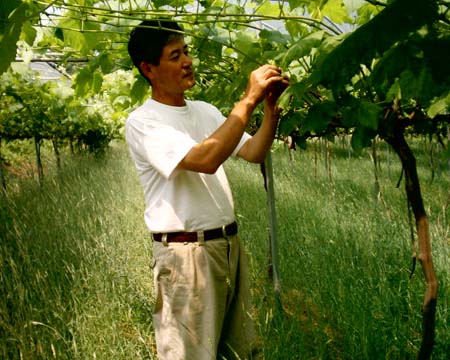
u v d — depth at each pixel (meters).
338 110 1.47
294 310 2.94
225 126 1.59
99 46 2.29
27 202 5.02
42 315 2.85
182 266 1.85
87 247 3.88
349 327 2.61
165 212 1.84
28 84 4.81
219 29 2.12
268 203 3.16
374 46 0.70
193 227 1.83
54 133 8.33
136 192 6.96
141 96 2.67
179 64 1.79
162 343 1.95
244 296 2.10
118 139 16.11
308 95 1.68
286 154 10.50
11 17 1.10
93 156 11.97
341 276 3.17
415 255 1.66
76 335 2.67
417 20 0.66
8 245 3.80
